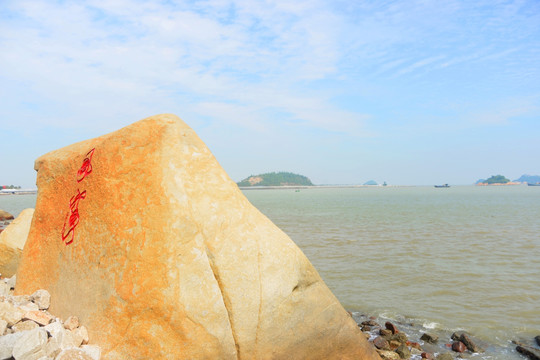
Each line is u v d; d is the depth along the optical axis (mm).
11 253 10203
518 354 8484
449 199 90938
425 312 10891
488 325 10008
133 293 4859
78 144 6617
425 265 16188
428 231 26922
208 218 5098
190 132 5516
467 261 16984
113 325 4934
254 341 5012
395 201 81375
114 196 5402
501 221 34312
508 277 14359
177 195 5039
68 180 6250
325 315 5539
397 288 13031
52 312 5852
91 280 5340
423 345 8883
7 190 168125
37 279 6383
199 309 4781
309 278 5520
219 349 4816
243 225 5293
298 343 5301
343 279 14078
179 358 4688
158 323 4750
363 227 29547
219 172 5484
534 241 22453
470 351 8617
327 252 18969
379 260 17125
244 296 5016
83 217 5805
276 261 5293
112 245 5238
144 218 5074
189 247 4926
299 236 24422
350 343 5719
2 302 5148
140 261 4945
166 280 4789
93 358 4691
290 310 5270
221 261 5012
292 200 91062
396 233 25875
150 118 5496
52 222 6418
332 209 53094
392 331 9461
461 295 12320
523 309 11117
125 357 4785
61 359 4426
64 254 5957
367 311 10969
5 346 4426
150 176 5176
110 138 5680
